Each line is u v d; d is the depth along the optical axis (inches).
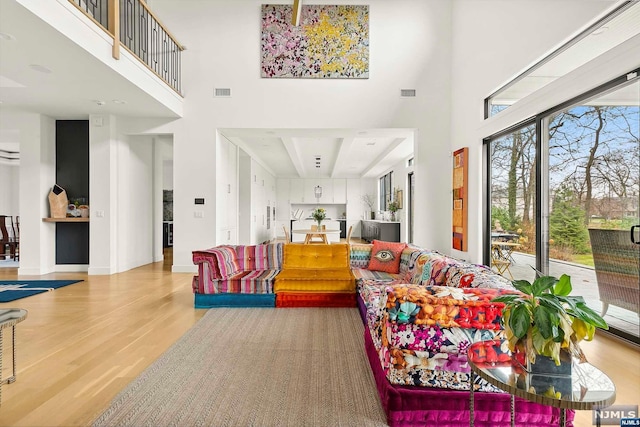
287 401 75.7
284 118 232.5
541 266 145.4
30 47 133.4
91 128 224.5
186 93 231.9
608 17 111.6
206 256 149.3
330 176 570.3
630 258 107.4
